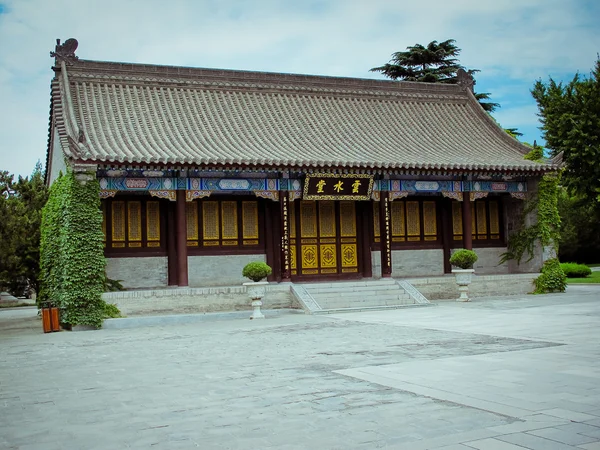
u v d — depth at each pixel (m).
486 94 62.50
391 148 34.41
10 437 9.60
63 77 31.77
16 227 33.25
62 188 27.83
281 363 15.19
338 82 38.66
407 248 36.50
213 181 30.19
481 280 34.50
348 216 35.25
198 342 19.94
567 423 9.18
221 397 11.75
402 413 10.07
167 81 34.72
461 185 34.97
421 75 63.59
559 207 70.06
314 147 32.88
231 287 29.42
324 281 34.06
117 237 30.78
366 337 19.33
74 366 16.09
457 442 8.45
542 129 46.44
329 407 10.66
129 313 27.62
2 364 16.81
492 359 14.46
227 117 34.19
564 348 15.71
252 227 33.31
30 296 57.22
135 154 27.77
